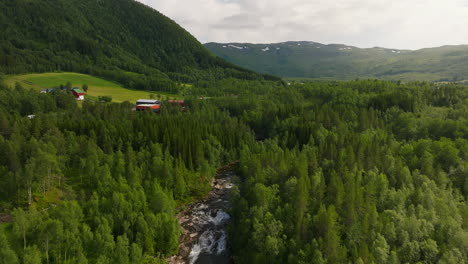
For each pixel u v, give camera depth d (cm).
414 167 11225
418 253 6925
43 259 6900
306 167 10538
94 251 7319
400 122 16400
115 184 9856
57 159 10919
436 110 18088
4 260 6009
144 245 8050
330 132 15325
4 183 9000
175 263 8181
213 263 8212
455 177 10400
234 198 10338
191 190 12475
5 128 12369
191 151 13912
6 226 7806
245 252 7969
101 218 8112
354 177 9738
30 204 9050
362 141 13012
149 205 9431
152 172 11819
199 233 9706
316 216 7675
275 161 11975
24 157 10206
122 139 14125
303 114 19438
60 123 14512
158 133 15375
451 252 6562
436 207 8294
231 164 16062
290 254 6881
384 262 6462
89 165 10700
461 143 12300
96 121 15412
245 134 17712
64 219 7525
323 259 6438
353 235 7169
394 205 8531
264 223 8050
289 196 9225
